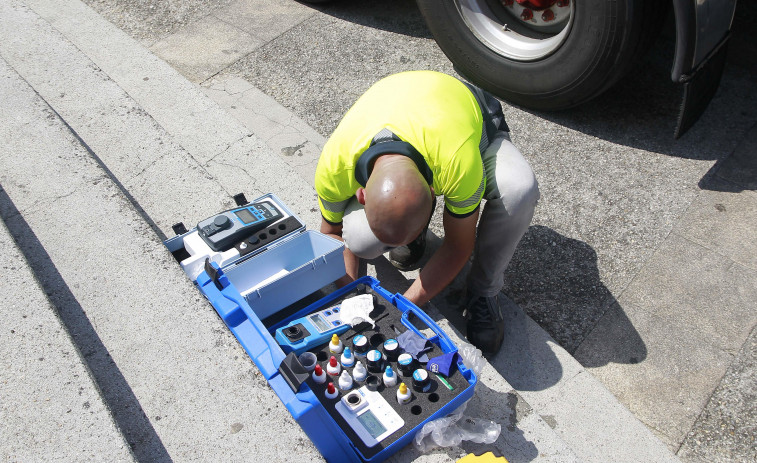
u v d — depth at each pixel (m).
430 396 1.77
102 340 1.85
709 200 2.89
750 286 2.58
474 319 2.38
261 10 4.18
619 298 2.60
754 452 2.14
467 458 1.66
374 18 4.05
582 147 3.17
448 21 3.33
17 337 1.76
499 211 2.09
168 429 1.67
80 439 1.56
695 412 2.26
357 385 1.81
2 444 1.55
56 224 2.15
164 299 1.95
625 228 2.82
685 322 2.50
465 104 1.98
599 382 2.30
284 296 2.02
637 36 2.79
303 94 3.55
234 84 3.63
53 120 2.52
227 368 1.79
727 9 2.71
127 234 2.13
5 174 2.31
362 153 1.86
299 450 1.62
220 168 2.83
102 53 3.57
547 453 1.82
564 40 2.97
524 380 2.32
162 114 3.13
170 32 4.02
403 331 1.94
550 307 2.60
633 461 2.08
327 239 2.09
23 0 4.07
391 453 1.70
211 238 2.08
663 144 3.14
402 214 1.67
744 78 3.39
